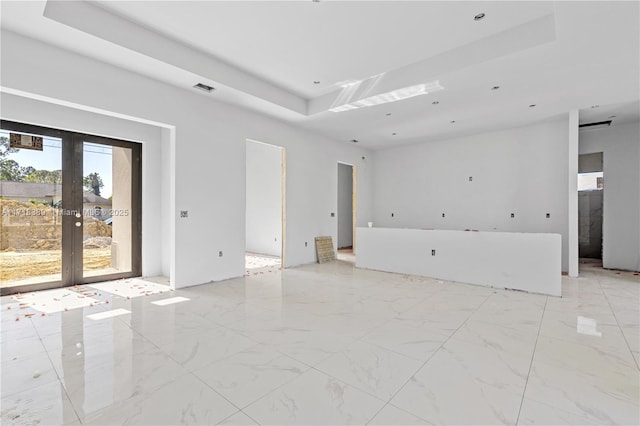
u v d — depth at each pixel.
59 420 1.81
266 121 6.12
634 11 2.89
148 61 3.90
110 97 3.99
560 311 3.80
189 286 4.95
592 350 2.74
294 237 6.86
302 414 1.88
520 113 5.85
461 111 5.74
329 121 6.39
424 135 7.54
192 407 1.94
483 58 3.86
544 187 6.56
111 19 3.47
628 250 6.41
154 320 3.47
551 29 3.38
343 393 2.09
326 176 7.68
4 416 1.84
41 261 4.64
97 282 5.18
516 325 3.33
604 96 4.98
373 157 9.41
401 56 4.32
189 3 3.27
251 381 2.23
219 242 5.36
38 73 3.44
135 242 5.61
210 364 2.48
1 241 4.31
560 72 4.14
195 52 4.24
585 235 7.80
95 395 2.06
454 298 4.36
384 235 6.33
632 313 3.73
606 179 6.63
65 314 3.64
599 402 2.00
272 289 4.84
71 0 3.19
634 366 2.46
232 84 4.68
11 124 4.27
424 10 3.31
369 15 3.41
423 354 2.66
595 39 3.34
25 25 3.16
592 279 5.57
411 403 1.99
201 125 5.04
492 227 7.23
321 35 3.82
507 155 7.02
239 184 5.66
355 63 4.54
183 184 4.83
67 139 4.80
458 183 7.75
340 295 4.50
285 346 2.81
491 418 1.84
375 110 5.67
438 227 8.09
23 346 2.79
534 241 4.66
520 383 2.22
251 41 3.99
